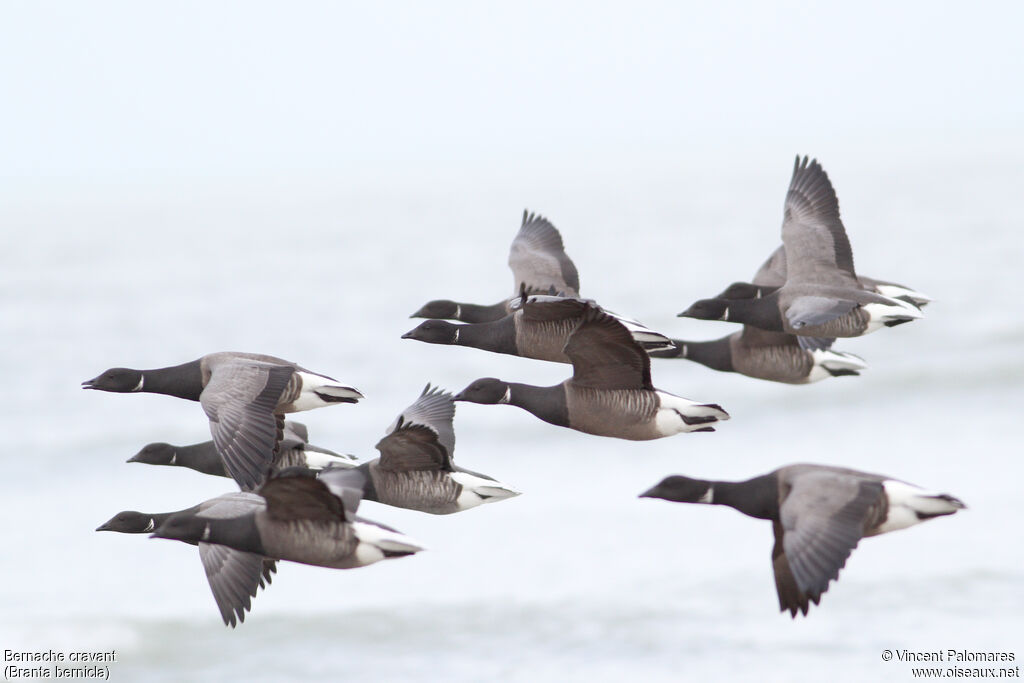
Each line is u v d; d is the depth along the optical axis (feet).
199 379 55.98
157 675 78.59
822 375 65.10
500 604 83.76
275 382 51.90
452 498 51.83
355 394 54.70
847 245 60.54
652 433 51.85
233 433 50.31
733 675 72.74
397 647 78.33
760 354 64.54
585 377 51.34
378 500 51.70
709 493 45.01
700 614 80.53
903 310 58.80
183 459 59.00
